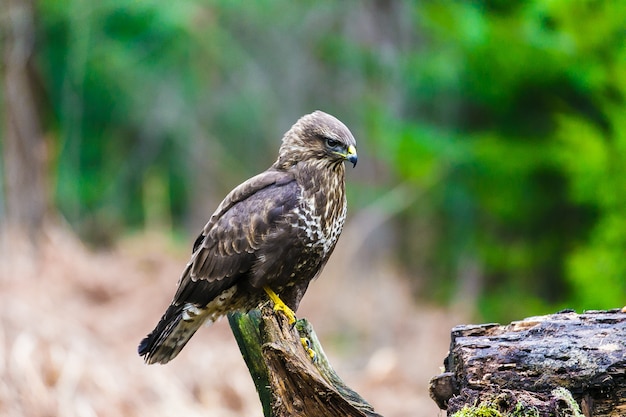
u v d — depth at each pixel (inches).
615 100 551.2
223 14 940.0
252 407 470.0
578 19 531.2
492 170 625.6
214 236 291.3
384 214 783.1
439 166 649.6
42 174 627.5
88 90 933.2
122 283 592.7
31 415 406.3
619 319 218.8
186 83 975.0
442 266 792.3
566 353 213.9
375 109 735.1
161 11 864.9
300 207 287.3
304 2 913.5
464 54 603.8
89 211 975.0
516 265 668.1
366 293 749.3
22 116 623.5
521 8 570.6
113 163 1005.8
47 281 562.3
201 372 494.0
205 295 293.7
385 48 798.5
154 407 445.1
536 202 639.1
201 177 1021.8
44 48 737.0
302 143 297.9
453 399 216.7
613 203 535.5
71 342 471.2
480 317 694.5
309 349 263.9
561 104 593.0
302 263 291.9
